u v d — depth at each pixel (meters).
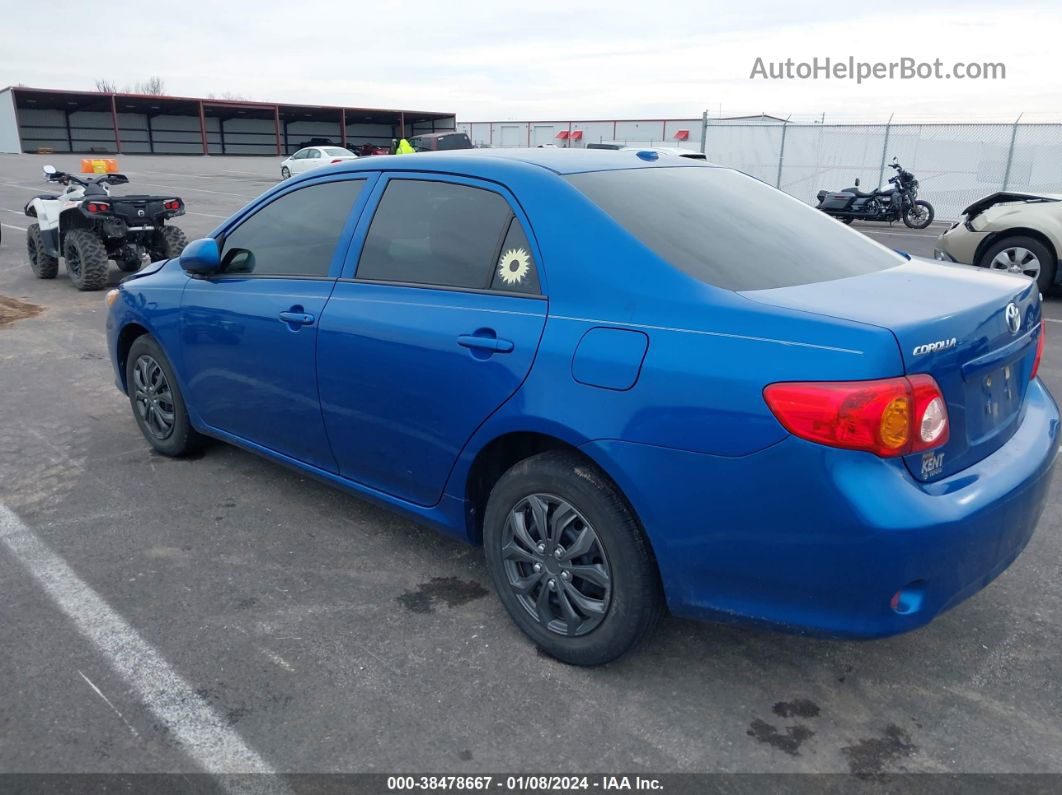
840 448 2.10
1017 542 2.49
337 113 61.78
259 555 3.52
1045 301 9.39
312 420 3.47
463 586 3.28
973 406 2.39
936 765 2.33
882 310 2.28
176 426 4.39
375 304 3.13
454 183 3.07
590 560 2.62
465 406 2.81
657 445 2.34
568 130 49.44
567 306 2.60
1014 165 19.83
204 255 3.74
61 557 3.49
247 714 2.53
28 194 24.41
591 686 2.66
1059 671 2.75
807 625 2.27
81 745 2.40
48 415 5.34
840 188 22.42
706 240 2.70
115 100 53.91
